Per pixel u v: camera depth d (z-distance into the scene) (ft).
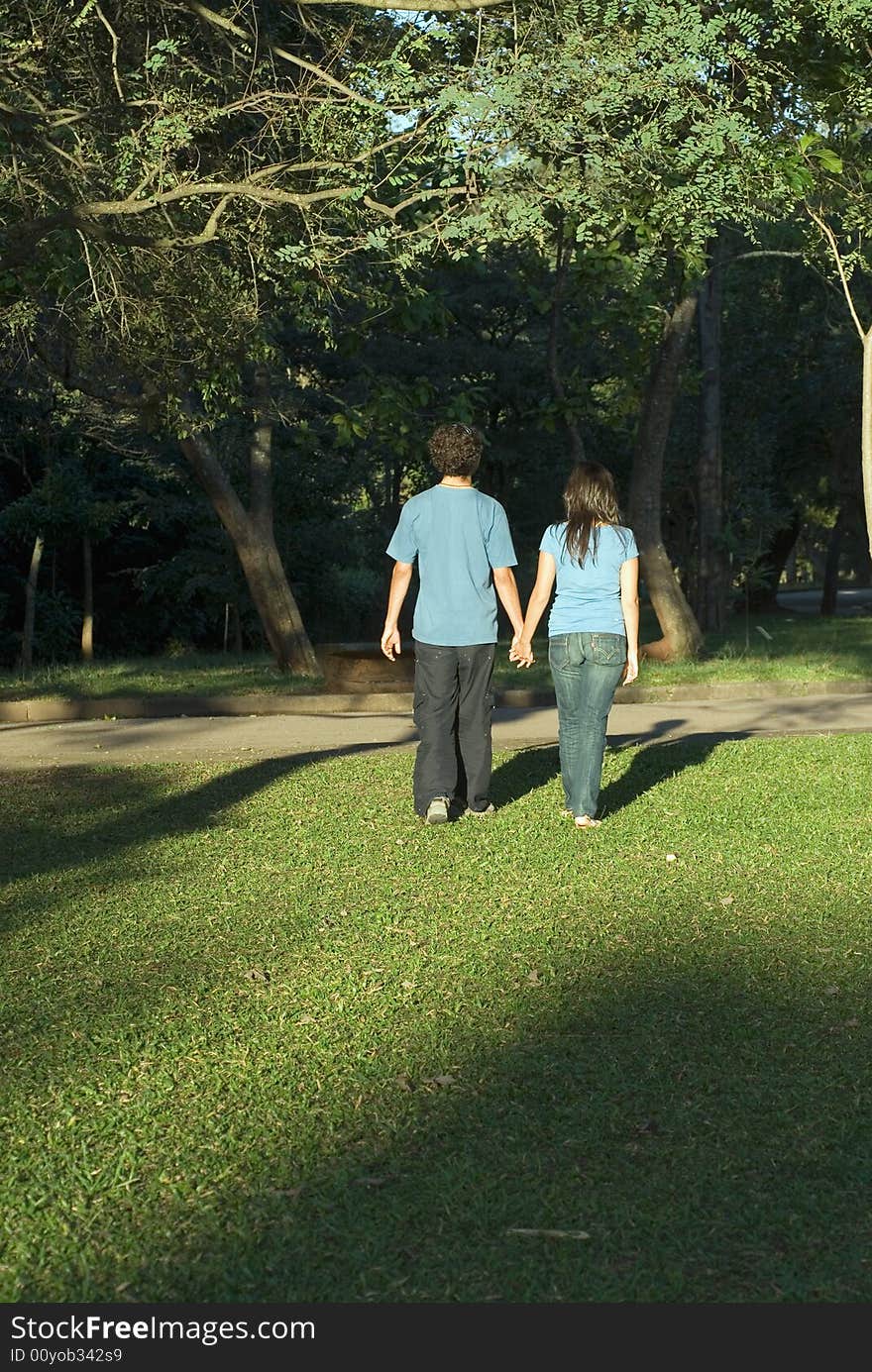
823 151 36.55
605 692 24.97
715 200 35.53
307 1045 13.96
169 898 20.15
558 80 32.40
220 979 16.20
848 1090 12.62
